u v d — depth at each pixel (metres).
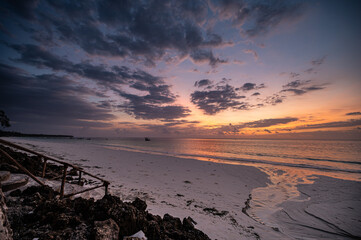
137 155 26.61
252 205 8.95
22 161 9.08
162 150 40.56
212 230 6.04
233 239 5.63
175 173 15.28
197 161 21.66
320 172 17.39
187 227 5.39
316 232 6.61
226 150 43.94
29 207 3.65
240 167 18.33
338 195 10.58
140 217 3.81
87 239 2.83
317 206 8.92
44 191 4.54
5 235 2.04
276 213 8.09
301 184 12.91
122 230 3.36
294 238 6.15
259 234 6.21
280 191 11.27
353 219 7.59
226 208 8.37
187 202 8.76
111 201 3.99
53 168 11.66
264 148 51.88
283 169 18.70
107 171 14.99
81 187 6.56
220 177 14.40
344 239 6.22
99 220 3.45
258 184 12.74
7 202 3.75
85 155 24.95
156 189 10.52
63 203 3.88
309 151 42.16
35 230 2.96
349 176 15.93
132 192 9.55
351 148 51.53
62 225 3.11
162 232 4.22
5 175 4.84
